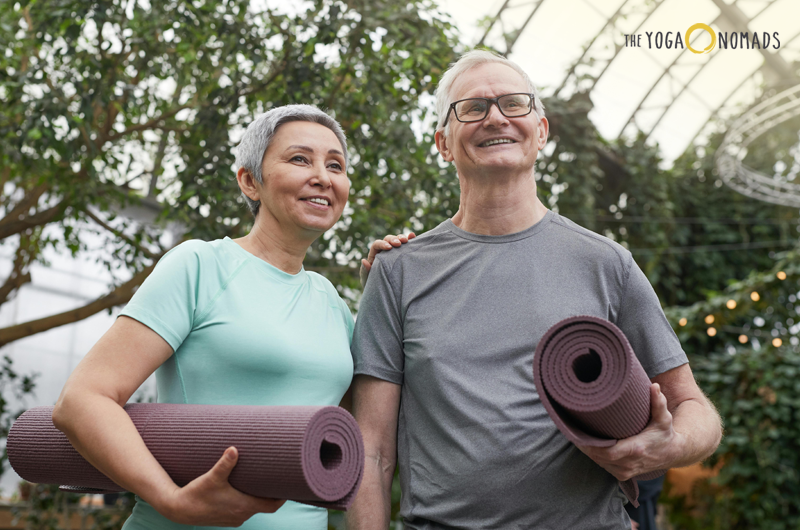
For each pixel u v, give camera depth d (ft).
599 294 5.46
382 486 5.69
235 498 3.84
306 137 5.52
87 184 16.40
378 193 16.15
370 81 15.14
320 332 5.42
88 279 38.24
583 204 29.81
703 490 21.42
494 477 5.06
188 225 15.84
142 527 4.78
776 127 32.83
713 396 22.34
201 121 15.23
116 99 16.26
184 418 4.18
